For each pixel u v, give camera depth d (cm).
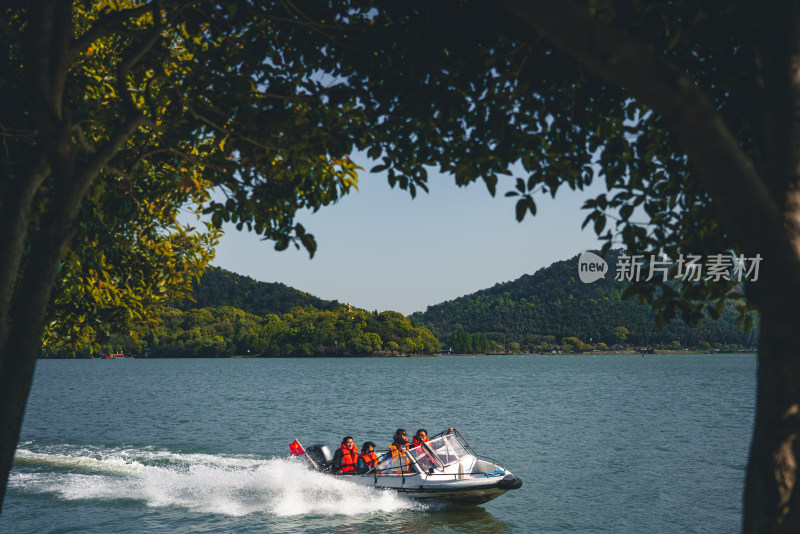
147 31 604
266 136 605
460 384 7900
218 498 1608
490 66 514
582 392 6247
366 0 579
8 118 626
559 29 260
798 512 310
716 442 2683
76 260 714
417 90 535
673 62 523
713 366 15112
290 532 1338
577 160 554
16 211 428
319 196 698
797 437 311
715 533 1342
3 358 399
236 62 639
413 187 623
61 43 454
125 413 4075
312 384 7975
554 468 2073
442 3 514
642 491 1720
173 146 637
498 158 539
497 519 1434
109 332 1163
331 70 634
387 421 3562
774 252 299
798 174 331
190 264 1231
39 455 2273
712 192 303
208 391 6531
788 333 308
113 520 1420
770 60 344
